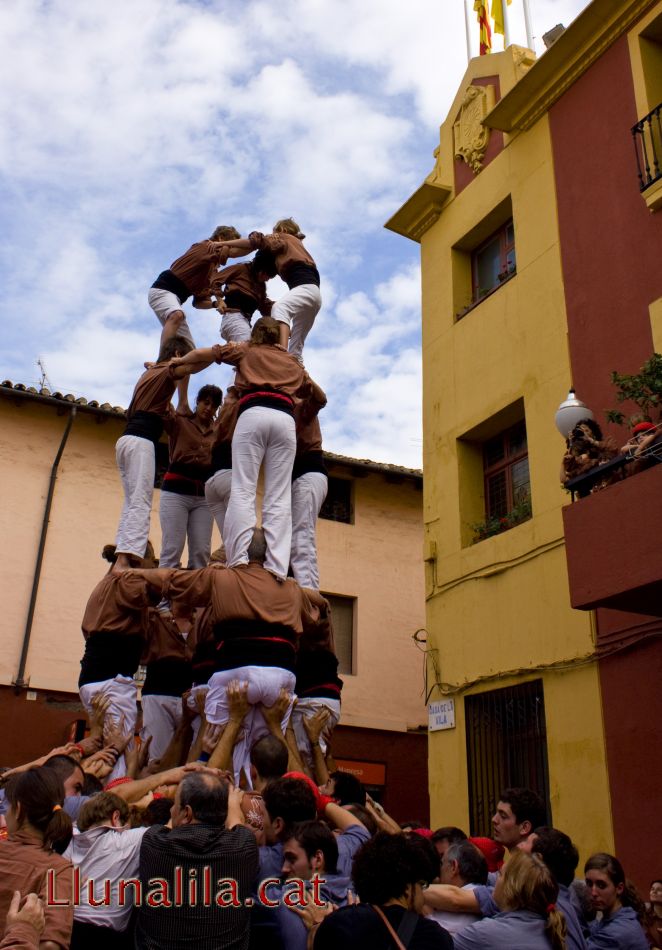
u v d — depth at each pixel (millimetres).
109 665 6918
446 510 12727
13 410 16234
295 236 8664
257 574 6547
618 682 9359
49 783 3703
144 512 7559
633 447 7980
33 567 15469
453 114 14469
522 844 4711
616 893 5230
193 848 3793
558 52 11797
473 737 11336
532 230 12172
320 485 7812
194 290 8562
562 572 10398
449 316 13609
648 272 10195
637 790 8844
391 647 17781
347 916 3406
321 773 7156
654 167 10422
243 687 6188
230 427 7578
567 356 11086
